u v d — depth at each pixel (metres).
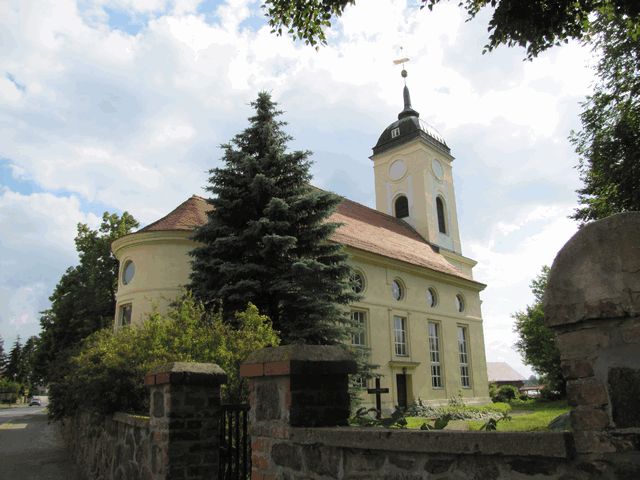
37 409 51.50
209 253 15.08
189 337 8.47
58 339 31.36
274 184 15.60
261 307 14.64
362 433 3.16
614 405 2.27
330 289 15.38
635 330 2.27
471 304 32.47
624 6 7.98
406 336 26.38
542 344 40.28
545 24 8.02
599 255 2.41
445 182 38.72
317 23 9.17
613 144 14.66
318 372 3.87
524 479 2.46
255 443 4.08
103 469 8.56
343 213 29.64
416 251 31.28
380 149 39.00
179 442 5.21
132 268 19.80
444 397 27.73
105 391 8.14
